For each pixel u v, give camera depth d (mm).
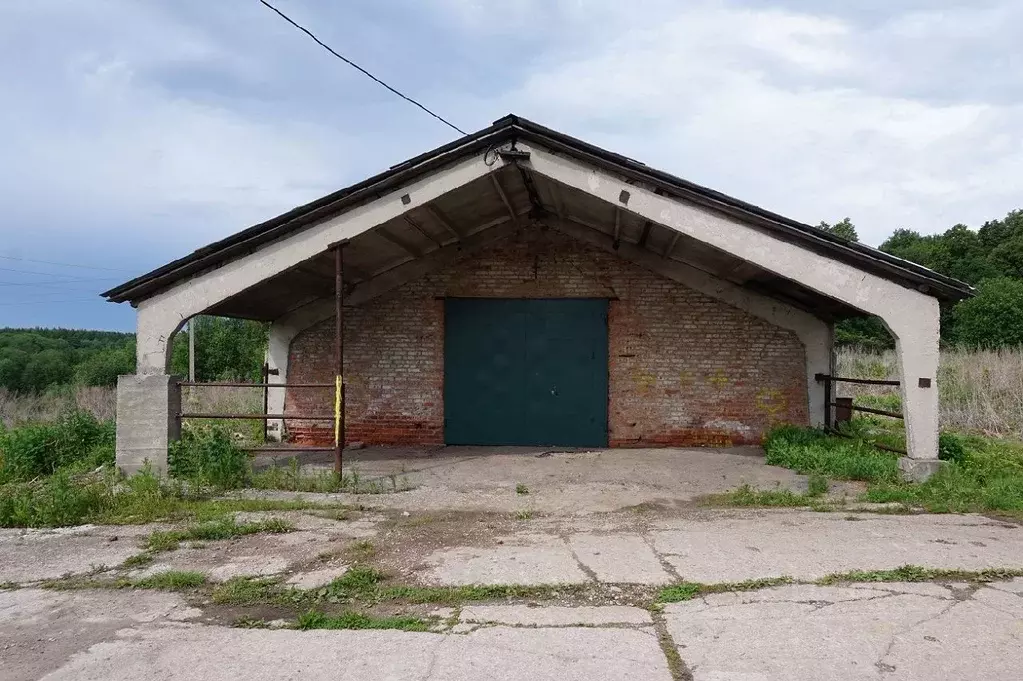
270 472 8570
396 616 4266
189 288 8805
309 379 11516
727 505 7246
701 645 3787
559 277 11320
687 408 11078
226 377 35062
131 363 35500
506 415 11359
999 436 12992
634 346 11180
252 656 3736
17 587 4930
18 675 3562
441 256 11430
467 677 3459
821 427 10750
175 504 7273
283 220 8672
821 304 10336
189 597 4691
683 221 8367
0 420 15945
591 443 11195
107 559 5535
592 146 8320
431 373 11438
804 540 5754
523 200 10578
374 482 8461
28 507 6930
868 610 4234
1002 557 5230
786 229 8086
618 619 4160
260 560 5410
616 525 6426
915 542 5656
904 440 10305
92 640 3998
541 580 4836
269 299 10469
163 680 3482
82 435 10445
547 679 3428
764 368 10961
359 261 10359
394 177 8594
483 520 6676
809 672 3467
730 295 10984
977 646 3742
